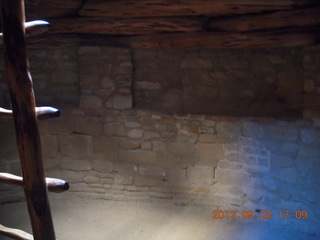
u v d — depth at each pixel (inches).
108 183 178.9
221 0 144.5
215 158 165.6
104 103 172.7
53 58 175.3
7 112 81.4
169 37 162.4
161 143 171.6
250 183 159.2
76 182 180.1
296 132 141.3
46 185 83.5
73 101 179.2
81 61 169.8
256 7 142.4
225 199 166.7
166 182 174.1
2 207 171.2
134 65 174.2
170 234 149.9
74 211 169.2
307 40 139.4
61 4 158.4
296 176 142.9
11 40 74.5
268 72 161.2
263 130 151.5
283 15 140.7
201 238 146.3
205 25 155.9
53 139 176.4
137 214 166.6
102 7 157.6
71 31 165.3
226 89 168.7
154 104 176.1
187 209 169.2
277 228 148.8
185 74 172.1
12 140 171.8
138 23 158.9
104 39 170.4
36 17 162.9
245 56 163.8
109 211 169.5
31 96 78.0
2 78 171.5
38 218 82.7
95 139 175.6
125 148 175.2
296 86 155.3
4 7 73.5
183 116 166.7
